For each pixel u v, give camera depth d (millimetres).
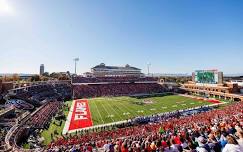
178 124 35188
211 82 90125
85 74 160375
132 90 102188
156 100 77250
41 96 74500
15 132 32938
